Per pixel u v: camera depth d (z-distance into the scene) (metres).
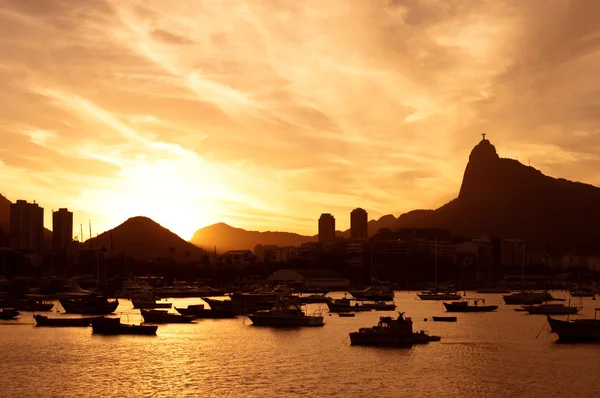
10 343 131.12
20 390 90.69
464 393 89.38
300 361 111.25
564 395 88.50
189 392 89.62
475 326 171.25
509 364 108.81
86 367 106.06
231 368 105.44
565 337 135.25
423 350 122.69
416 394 88.69
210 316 186.50
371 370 103.44
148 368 105.50
